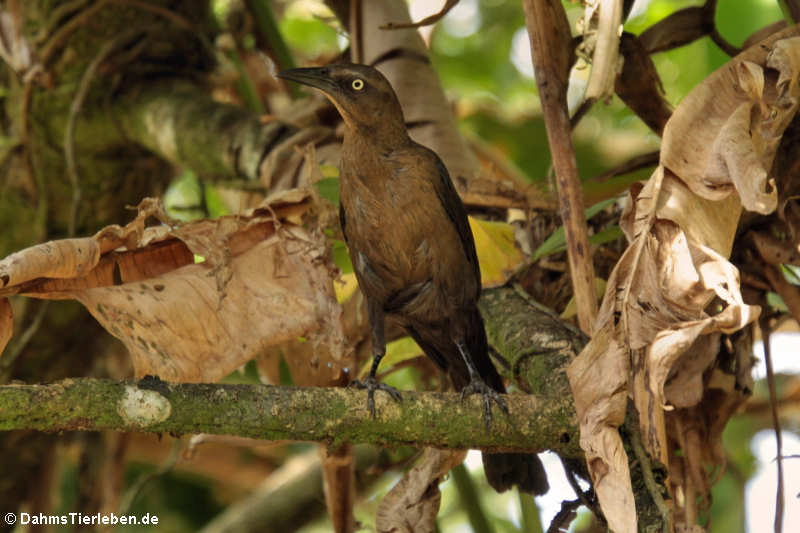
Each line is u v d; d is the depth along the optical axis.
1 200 11.66
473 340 8.35
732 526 12.01
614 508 5.16
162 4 11.68
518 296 8.15
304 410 5.40
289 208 6.58
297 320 6.23
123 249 6.04
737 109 5.69
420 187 7.98
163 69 11.63
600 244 8.45
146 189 12.27
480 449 5.80
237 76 11.95
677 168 5.71
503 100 16.95
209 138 10.49
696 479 7.29
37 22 11.26
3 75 11.87
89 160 11.64
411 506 6.81
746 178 5.39
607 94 6.11
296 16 15.90
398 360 9.30
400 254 8.12
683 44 7.82
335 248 8.86
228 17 11.98
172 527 13.88
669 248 5.67
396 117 8.07
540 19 6.68
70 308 11.16
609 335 5.41
